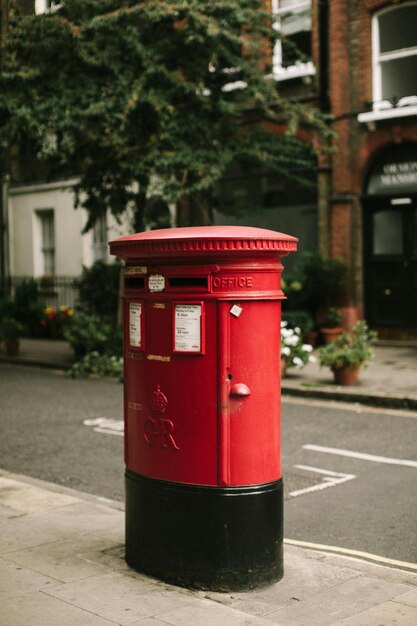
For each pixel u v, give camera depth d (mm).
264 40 15672
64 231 21812
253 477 4008
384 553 4922
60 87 12328
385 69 15656
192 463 4008
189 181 12875
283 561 4352
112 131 12336
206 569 3980
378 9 15445
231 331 3967
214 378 3971
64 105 12086
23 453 7934
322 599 3902
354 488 6457
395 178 15664
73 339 14688
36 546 4707
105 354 13906
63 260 21953
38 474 7102
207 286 3967
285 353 11820
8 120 12531
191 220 18375
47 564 4379
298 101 15117
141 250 4109
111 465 7402
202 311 3982
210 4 12492
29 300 20734
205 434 3982
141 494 4195
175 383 4055
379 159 15852
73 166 13648
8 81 12414
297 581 4148
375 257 16047
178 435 4043
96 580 4133
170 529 4062
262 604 3840
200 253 3938
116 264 17953
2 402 11023
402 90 15508
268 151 13781
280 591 4008
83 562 4410
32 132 12219
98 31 12242
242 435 3979
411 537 5230
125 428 4398
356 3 15664
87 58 12141
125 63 12547
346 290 15820
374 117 15289
